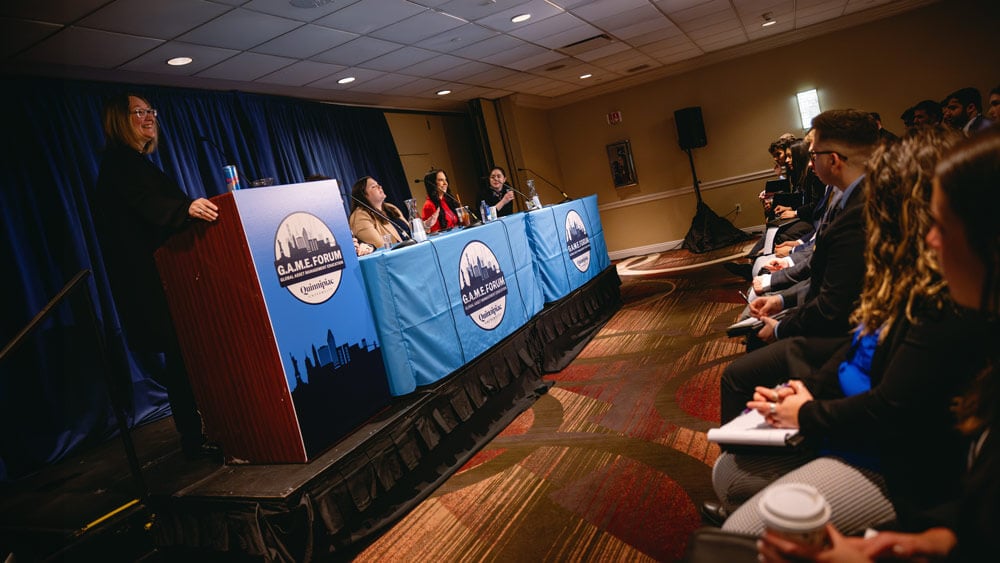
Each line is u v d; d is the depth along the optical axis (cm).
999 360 76
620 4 529
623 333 491
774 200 495
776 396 135
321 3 380
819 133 180
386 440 258
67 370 390
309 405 237
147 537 237
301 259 243
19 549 228
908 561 87
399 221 473
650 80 930
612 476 256
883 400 107
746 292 548
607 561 197
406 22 455
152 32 373
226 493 221
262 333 227
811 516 79
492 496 260
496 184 634
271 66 500
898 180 118
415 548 230
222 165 533
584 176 1009
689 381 354
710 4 589
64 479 293
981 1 743
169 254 240
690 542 99
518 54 638
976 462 77
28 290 378
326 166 653
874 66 805
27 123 398
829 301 169
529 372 392
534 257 441
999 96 381
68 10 318
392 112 789
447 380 307
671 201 957
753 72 870
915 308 106
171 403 267
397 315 283
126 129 244
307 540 213
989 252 67
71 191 412
